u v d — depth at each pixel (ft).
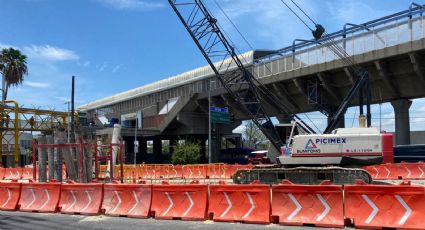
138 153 258.16
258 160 171.12
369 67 119.34
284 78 138.72
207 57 109.60
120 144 79.51
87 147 73.46
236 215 41.65
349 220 38.01
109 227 40.45
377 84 123.24
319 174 64.49
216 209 42.75
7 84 206.39
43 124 171.12
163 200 45.27
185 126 203.62
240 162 200.85
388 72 115.44
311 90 135.85
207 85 197.57
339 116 101.30
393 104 129.90
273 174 67.36
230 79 115.55
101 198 48.44
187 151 187.93
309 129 79.66
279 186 40.55
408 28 106.22
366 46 115.24
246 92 113.91
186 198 44.27
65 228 40.29
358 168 65.31
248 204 41.45
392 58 111.55
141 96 252.83
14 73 204.44
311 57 130.62
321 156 68.28
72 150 74.90
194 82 206.18
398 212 35.83
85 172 72.49
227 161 208.13
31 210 51.49
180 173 110.11
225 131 209.77
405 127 128.57
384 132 70.08
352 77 119.85
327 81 128.36
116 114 282.77
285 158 69.87
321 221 38.29
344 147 67.67
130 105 266.98
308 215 39.06
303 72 132.05
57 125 160.35
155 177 110.22
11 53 205.36
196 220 43.01
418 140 229.86
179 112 197.67
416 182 80.64
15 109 158.51
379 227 36.14
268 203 40.60
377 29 112.57
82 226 41.16
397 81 117.80
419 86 114.73
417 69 106.83
